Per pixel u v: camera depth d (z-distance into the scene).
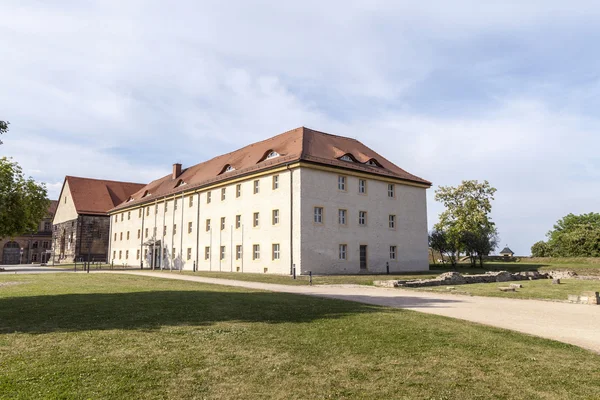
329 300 15.70
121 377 6.84
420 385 6.79
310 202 33.12
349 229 35.75
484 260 62.81
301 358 8.01
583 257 53.84
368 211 37.62
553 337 10.13
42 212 23.48
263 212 35.91
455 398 6.32
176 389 6.43
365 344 8.99
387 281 23.31
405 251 40.44
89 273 33.66
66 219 72.56
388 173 39.81
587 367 7.75
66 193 74.00
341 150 38.31
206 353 8.20
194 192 45.34
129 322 10.88
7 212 20.89
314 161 33.34
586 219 79.75
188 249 45.62
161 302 14.27
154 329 10.07
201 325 10.58
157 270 43.53
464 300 17.02
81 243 66.88
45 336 9.30
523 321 12.20
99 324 10.62
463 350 8.67
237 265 38.12
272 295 17.06
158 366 7.41
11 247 86.69
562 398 6.36
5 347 8.41
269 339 9.28
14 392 6.18
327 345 8.89
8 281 24.44
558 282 26.31
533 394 6.50
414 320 11.55
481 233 50.03
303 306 13.79
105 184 75.81
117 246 63.81
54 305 13.65
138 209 57.91
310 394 6.36
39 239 89.56
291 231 32.88
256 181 37.25
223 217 40.69
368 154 42.25
